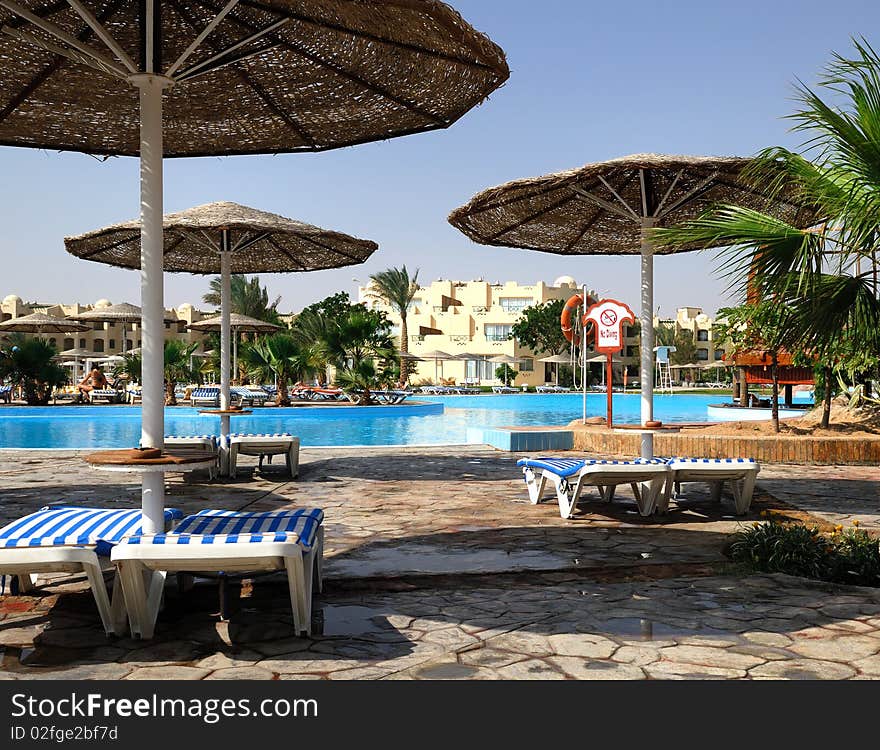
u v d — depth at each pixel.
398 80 5.13
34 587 4.76
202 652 3.67
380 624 4.09
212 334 39.47
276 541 3.68
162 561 3.63
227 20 4.89
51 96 5.51
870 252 4.57
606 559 5.55
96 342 65.75
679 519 7.21
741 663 3.53
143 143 4.20
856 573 5.02
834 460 11.97
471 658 3.60
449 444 14.90
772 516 7.35
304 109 5.71
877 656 3.62
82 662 3.55
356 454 13.00
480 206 8.06
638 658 3.59
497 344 64.38
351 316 29.45
